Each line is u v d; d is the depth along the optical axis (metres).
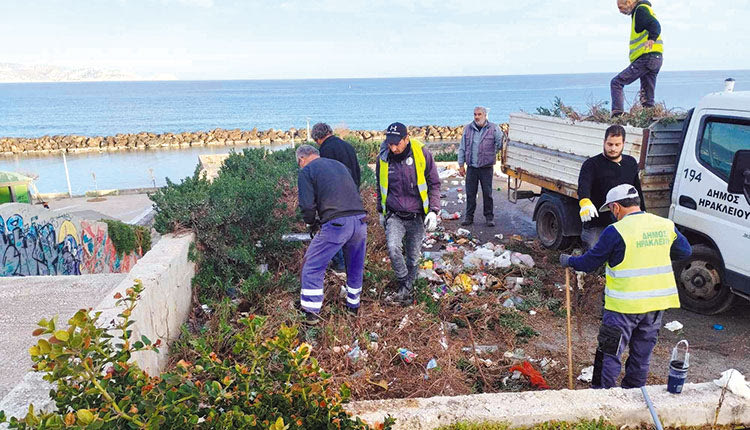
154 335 4.36
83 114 129.00
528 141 8.48
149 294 4.27
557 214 7.69
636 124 6.38
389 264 7.03
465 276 6.73
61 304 6.00
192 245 5.81
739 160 4.89
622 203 4.11
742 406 3.51
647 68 7.44
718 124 5.52
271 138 63.66
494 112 124.38
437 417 3.34
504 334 5.42
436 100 170.12
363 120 107.12
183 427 2.45
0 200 21.22
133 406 2.36
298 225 7.62
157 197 6.43
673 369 3.57
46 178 43.22
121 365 2.60
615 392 3.64
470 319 5.77
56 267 8.98
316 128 6.60
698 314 5.99
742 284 5.32
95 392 2.34
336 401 2.75
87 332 2.41
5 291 6.38
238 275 6.09
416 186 5.70
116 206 26.45
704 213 5.69
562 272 7.09
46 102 181.25
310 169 5.19
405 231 5.91
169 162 50.41
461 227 9.60
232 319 5.20
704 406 3.49
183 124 101.62
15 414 2.78
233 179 7.70
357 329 5.04
